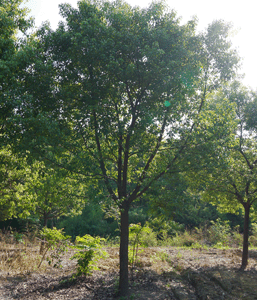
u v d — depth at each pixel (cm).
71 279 732
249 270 889
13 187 1123
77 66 689
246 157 1010
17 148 616
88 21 668
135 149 737
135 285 729
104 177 704
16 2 896
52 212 1691
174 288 711
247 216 974
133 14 719
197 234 1936
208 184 939
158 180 714
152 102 689
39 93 661
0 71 622
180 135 717
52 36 673
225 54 773
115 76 667
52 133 616
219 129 738
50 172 831
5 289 673
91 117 670
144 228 932
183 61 707
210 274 839
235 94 1056
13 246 1130
